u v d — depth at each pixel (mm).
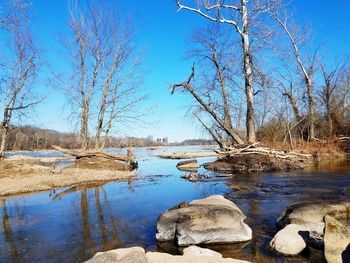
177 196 10953
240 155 19484
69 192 12352
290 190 11016
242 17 21984
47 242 6477
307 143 24688
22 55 22031
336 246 4973
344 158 23234
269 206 8750
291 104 28375
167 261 4570
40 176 15766
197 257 4684
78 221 8000
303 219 6391
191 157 33594
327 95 29234
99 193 12016
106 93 23875
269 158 18609
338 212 5992
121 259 4441
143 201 10227
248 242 6074
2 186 12930
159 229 6449
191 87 23594
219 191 11539
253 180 13859
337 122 28766
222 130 23828
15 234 7074
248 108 21562
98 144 23922
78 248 6094
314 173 15266
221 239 6039
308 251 5473
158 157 35469
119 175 16531
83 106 23484
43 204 10219
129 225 7492
